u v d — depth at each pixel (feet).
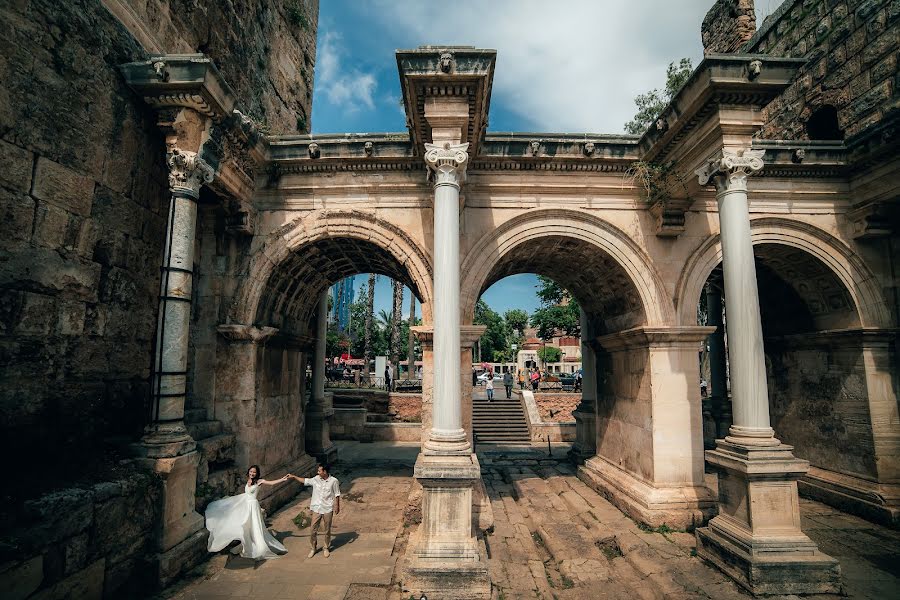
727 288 20.36
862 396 26.02
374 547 20.98
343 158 25.55
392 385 71.51
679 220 25.54
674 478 23.97
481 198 25.96
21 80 15.37
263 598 16.31
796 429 30.63
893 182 24.43
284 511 26.17
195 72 18.89
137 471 16.80
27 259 15.56
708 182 21.72
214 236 25.82
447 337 19.30
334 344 126.82
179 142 19.81
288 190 26.32
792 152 25.89
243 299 25.40
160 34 22.58
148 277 21.26
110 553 15.23
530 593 17.16
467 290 25.08
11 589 11.81
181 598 16.15
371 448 47.44
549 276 35.22
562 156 25.40
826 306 28.40
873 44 26.94
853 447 26.50
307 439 38.24
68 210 17.06
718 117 20.01
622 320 29.25
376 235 25.98
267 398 26.94
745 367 19.43
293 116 40.57
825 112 31.01
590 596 16.98
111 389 19.07
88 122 17.88
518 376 116.47
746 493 18.29
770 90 19.56
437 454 18.33
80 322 17.60
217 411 24.58
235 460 24.29
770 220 26.40
